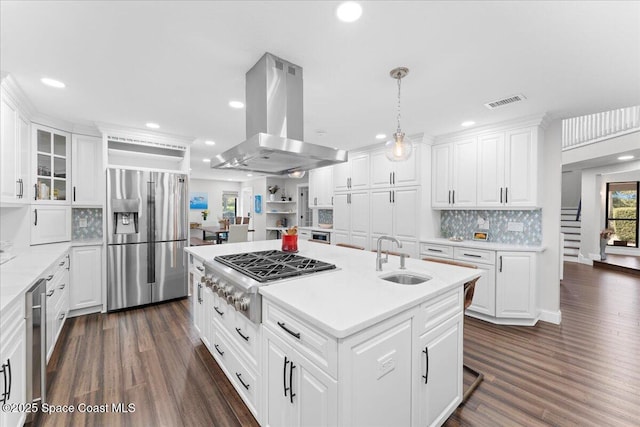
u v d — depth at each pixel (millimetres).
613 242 7531
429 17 1549
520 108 2895
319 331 1188
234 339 1936
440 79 2281
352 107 2893
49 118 3168
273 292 1478
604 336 2879
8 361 1426
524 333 2963
